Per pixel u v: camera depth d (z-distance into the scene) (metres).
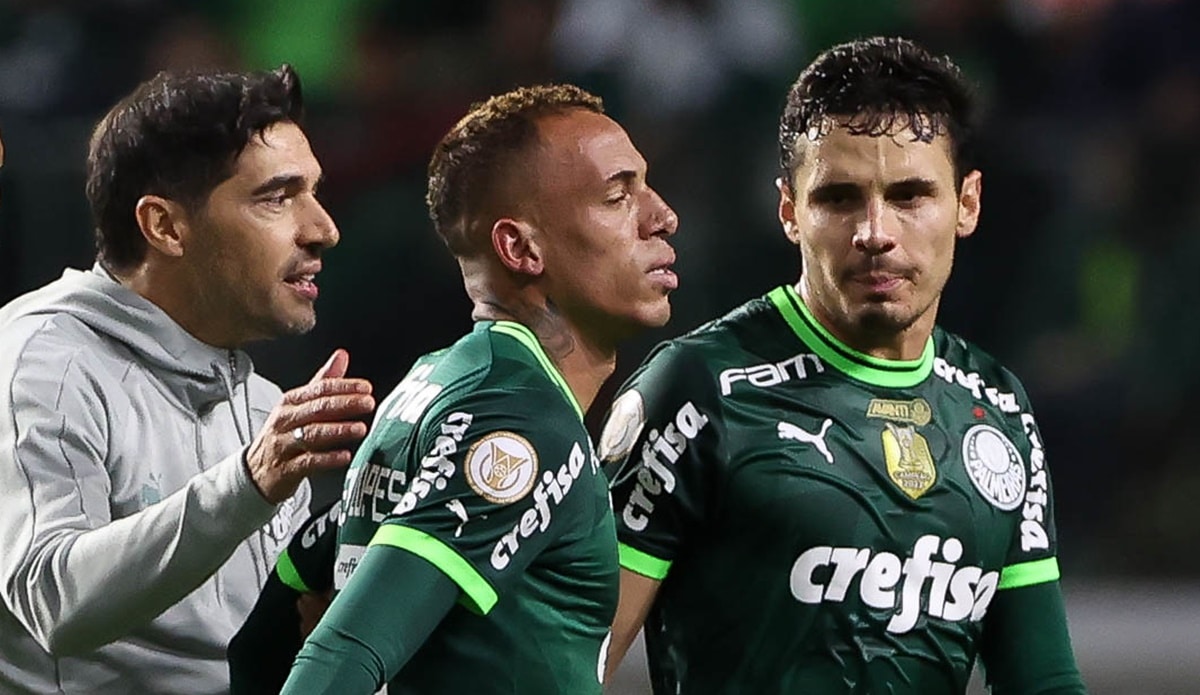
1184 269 30.55
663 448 11.23
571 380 10.07
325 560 10.21
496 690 9.23
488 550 9.07
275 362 28.56
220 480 9.78
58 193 28.06
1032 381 30.09
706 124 31.17
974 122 11.55
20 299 11.55
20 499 10.55
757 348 11.55
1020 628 11.98
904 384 11.61
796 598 11.19
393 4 33.38
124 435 11.07
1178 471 29.81
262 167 11.16
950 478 11.50
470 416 9.25
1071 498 29.80
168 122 11.08
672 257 10.14
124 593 10.02
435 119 31.19
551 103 10.09
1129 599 28.23
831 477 11.26
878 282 11.11
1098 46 32.25
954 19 32.69
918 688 11.43
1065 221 30.56
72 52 31.05
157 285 11.35
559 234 9.89
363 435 9.45
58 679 10.98
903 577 11.32
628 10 32.00
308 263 11.37
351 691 8.70
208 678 11.27
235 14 34.97
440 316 29.05
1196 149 31.30
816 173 11.23
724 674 11.28
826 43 33.16
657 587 11.30
